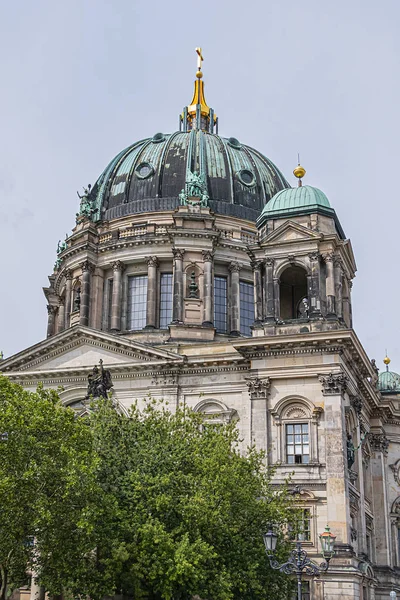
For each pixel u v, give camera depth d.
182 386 73.62
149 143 104.62
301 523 63.97
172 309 89.56
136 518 52.22
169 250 90.69
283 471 66.31
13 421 50.94
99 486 52.22
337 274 72.19
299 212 74.44
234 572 52.84
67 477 49.31
